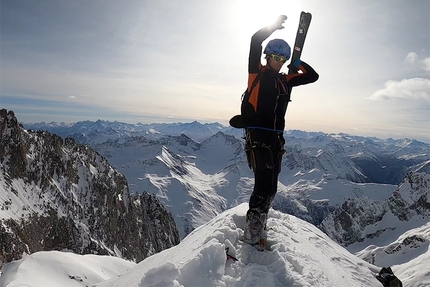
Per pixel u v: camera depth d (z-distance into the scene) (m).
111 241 162.38
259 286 4.53
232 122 6.37
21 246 107.00
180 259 6.11
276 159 6.06
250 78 6.07
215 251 5.05
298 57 6.63
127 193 194.38
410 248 166.00
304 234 7.82
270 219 7.66
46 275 44.88
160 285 4.40
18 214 125.81
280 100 6.00
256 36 6.00
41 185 150.62
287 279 4.79
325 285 5.02
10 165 143.38
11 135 149.75
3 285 39.91
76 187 168.12
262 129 5.89
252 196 5.81
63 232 139.12
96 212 164.62
